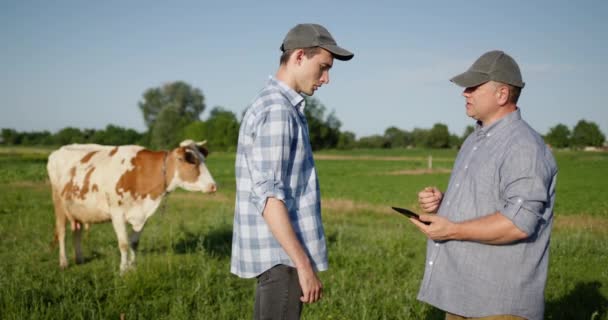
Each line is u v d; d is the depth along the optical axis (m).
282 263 2.43
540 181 2.43
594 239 9.48
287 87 2.46
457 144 132.00
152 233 9.18
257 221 2.44
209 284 5.64
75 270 6.62
